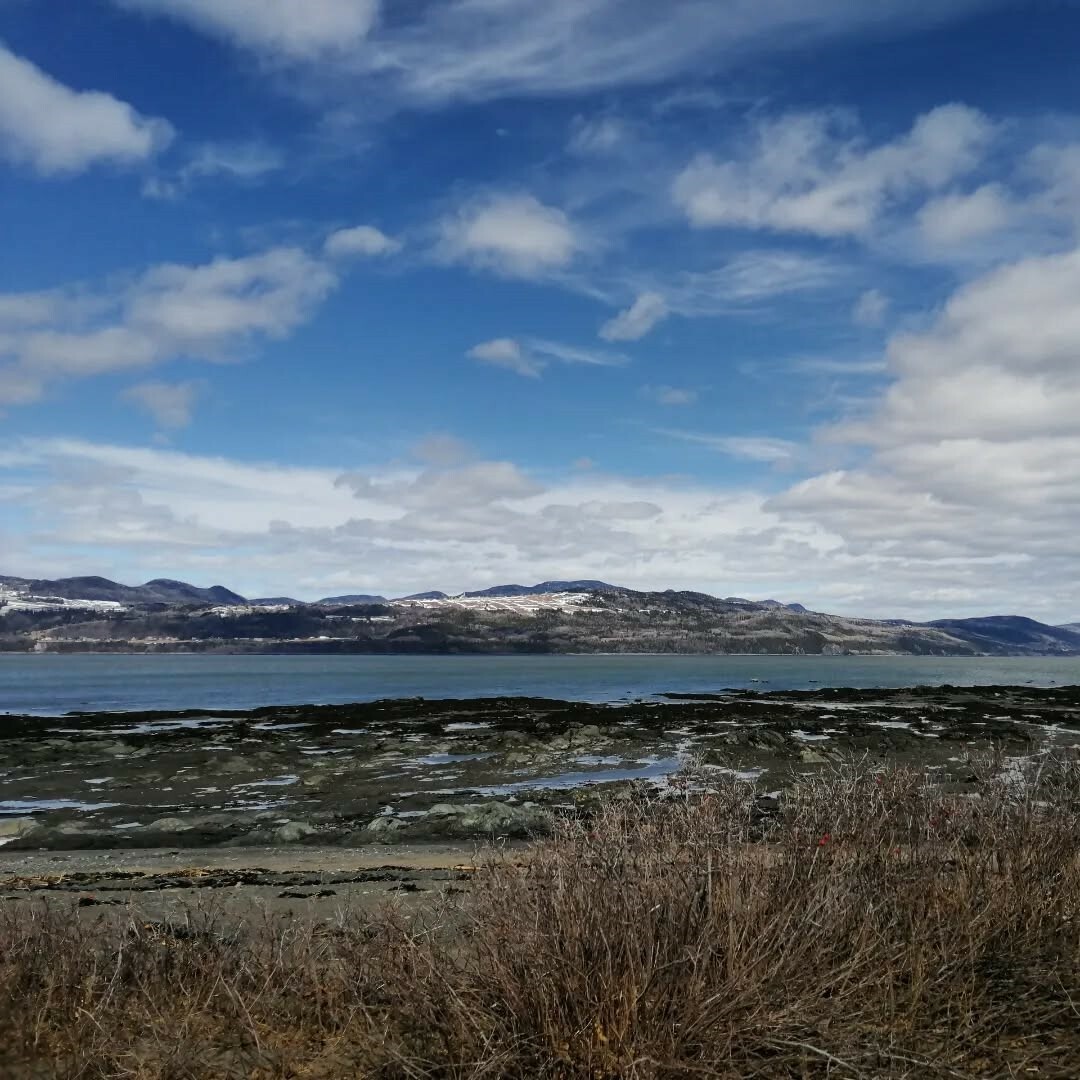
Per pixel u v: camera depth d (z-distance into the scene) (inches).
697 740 1096.8
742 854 169.9
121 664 6461.6
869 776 227.6
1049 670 6028.5
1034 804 213.5
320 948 193.3
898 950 155.4
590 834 177.8
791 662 7844.5
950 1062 128.3
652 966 131.0
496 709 1665.8
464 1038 133.6
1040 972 156.6
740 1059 127.8
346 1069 140.9
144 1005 164.7
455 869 418.0
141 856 502.6
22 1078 135.5
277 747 1053.2
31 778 831.1
